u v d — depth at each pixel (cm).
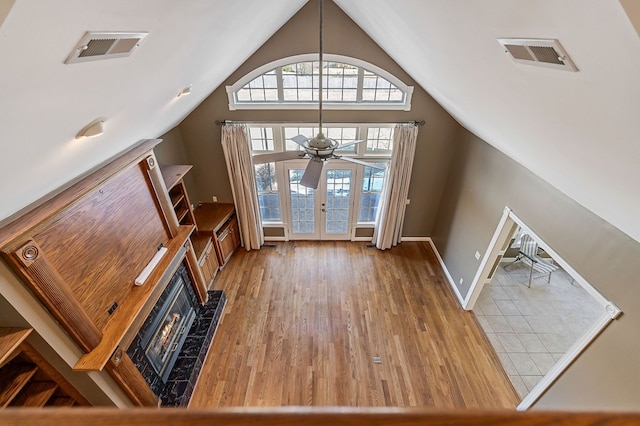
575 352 275
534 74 136
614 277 237
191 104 394
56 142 152
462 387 361
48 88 107
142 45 135
